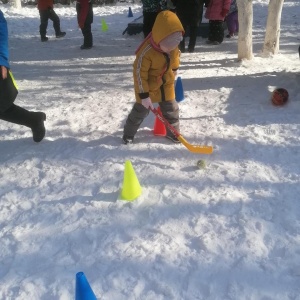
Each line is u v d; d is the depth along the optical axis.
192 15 5.86
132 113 2.85
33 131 3.02
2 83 2.68
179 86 3.79
